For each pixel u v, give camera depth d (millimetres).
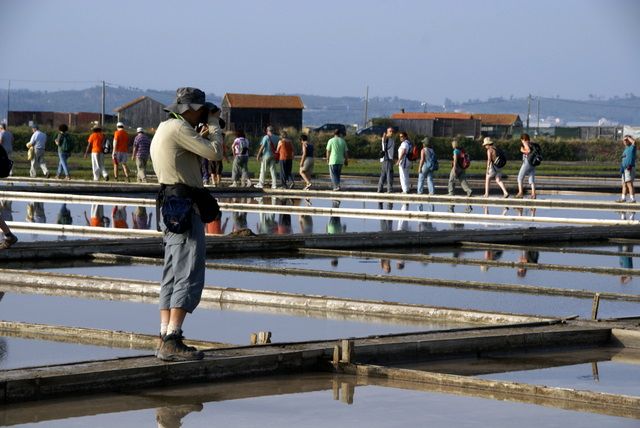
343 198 50125
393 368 12516
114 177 64250
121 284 19375
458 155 47938
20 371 11297
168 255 12359
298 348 12945
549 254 28094
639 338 14844
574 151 124938
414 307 17109
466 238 30219
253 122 148750
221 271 22969
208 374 12109
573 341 14859
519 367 13359
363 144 118000
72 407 10727
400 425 10281
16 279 20203
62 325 15703
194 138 12195
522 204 45906
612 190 62406
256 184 58625
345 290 20219
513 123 191750
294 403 11125
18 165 79625
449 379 12117
